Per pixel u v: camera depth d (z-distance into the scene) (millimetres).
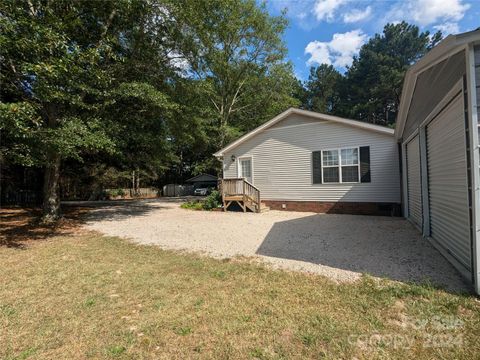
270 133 11773
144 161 14492
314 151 10688
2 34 5262
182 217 10062
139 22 9250
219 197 13039
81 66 6871
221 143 17672
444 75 3516
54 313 2805
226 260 4551
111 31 9086
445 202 4504
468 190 3127
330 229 6930
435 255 4410
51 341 2320
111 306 2945
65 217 10125
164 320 2635
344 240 5652
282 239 5961
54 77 5949
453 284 3244
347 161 10008
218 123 18219
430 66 3467
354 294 3086
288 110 10984
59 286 3527
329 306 2832
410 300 2904
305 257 4570
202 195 27078
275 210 11547
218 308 2854
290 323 2525
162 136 12328
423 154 5816
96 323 2600
